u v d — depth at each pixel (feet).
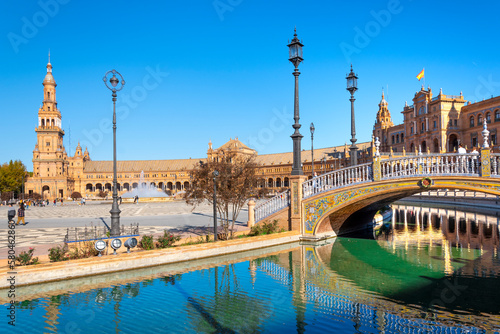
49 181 453.99
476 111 279.90
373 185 58.90
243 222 94.73
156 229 78.38
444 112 295.07
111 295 36.40
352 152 80.74
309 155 479.82
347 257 53.88
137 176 570.05
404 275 43.50
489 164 47.65
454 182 50.65
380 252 57.21
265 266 48.42
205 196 63.00
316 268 47.26
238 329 28.07
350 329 27.91
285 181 486.79
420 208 141.38
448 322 29.01
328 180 65.67
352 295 36.11
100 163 577.43
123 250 51.65
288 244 63.82
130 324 28.96
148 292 37.24
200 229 77.71
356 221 83.41
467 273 43.93
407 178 55.16
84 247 48.83
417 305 33.09
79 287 38.96
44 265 39.60
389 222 98.27
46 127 467.11
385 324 28.68
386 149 382.22
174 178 565.94
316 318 30.14
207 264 49.39
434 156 53.01
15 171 398.42
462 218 103.14
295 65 66.74
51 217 123.13
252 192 65.98
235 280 41.63
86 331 27.53
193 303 33.96
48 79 480.64
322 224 67.82
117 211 56.24
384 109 405.18
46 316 30.86
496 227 83.87
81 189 554.05
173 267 47.47
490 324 28.45
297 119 68.54
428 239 69.62
